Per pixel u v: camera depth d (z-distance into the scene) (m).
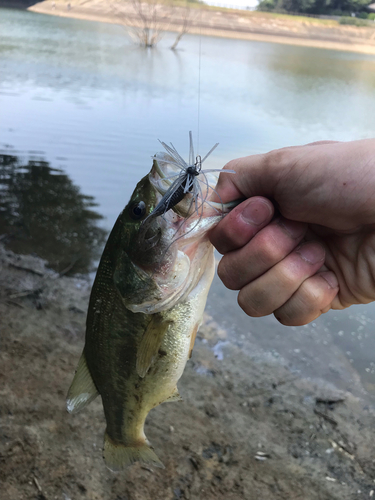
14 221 0.82
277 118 1.62
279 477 0.39
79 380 0.27
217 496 0.37
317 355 0.57
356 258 0.24
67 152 1.14
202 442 0.42
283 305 0.24
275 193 0.22
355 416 0.47
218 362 0.53
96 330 0.26
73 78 1.99
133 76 2.17
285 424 0.45
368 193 0.20
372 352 0.58
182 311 0.25
